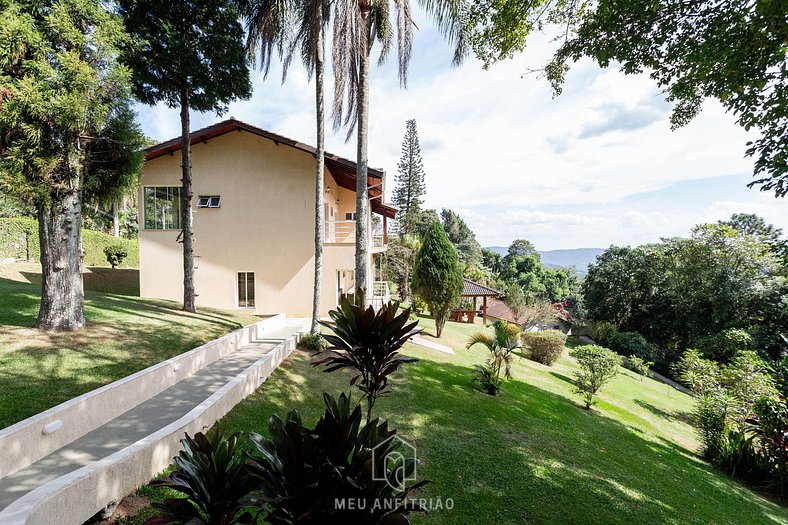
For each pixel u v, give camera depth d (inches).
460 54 373.4
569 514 174.7
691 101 238.5
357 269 387.9
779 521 225.9
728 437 322.0
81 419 181.6
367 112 388.2
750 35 171.0
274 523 73.0
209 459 81.1
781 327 733.9
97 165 309.0
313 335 403.2
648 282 1143.0
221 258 600.4
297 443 77.2
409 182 1659.7
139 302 495.2
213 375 288.4
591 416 349.1
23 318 312.2
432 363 418.3
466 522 156.8
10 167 245.0
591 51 235.8
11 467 145.8
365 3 364.5
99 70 271.0
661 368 939.3
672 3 190.4
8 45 224.4
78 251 303.3
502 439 245.4
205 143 596.4
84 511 116.2
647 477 238.5
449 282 592.4
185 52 402.3
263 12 391.5
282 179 596.7
